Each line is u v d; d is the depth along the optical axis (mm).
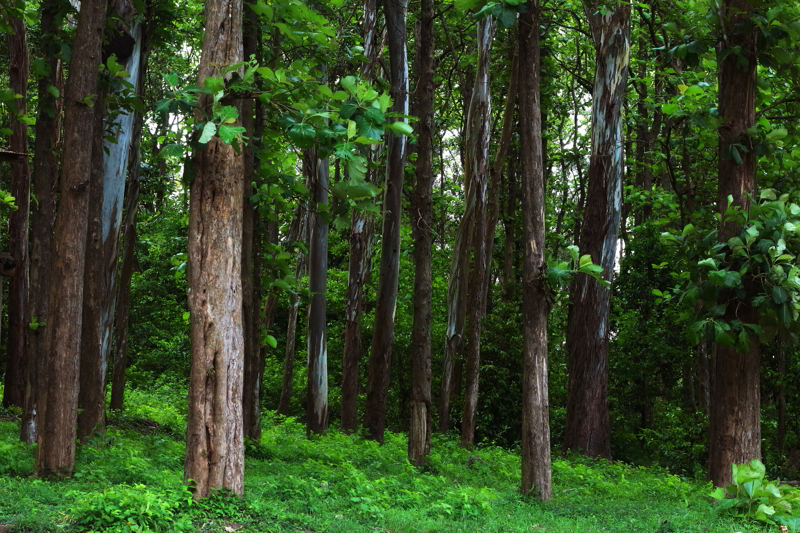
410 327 25031
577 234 31234
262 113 12180
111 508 6043
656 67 19156
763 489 8703
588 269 9203
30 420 10977
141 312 30609
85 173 8453
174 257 12859
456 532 7070
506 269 26312
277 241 22734
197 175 7246
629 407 23594
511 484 11734
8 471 8492
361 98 6766
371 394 17078
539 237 9516
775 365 19109
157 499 6406
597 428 17109
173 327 31172
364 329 26031
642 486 12242
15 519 5996
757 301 9422
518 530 7359
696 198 18406
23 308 16891
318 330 17922
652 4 17875
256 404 12609
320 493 8164
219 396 7191
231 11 7461
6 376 16812
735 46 10109
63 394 8297
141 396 21641
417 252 13062
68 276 8359
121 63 12180
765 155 10445
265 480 8828
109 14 11547
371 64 17766
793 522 8164
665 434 19875
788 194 10180
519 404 22453
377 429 17094
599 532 7754
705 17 10344
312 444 14453
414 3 20266
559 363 23953
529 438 9664
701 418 19500
